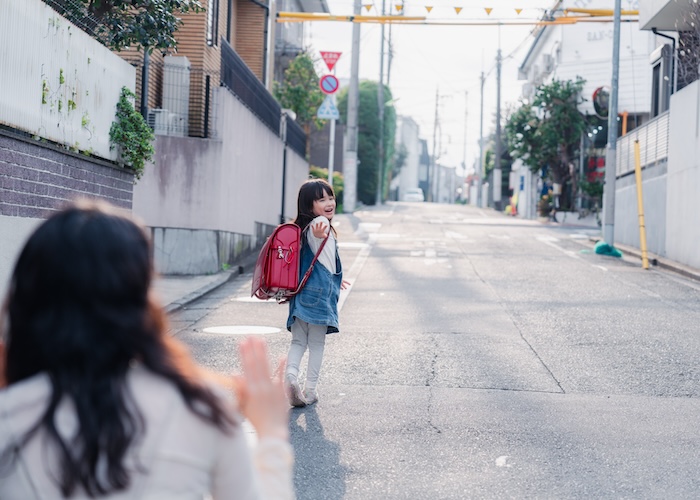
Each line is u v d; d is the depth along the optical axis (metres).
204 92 22.08
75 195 13.16
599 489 6.34
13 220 11.17
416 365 10.63
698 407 8.82
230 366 10.64
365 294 17.38
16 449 2.00
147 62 18.31
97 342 2.04
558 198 49.44
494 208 72.06
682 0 25.97
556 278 20.58
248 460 2.17
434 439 7.59
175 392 2.08
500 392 9.35
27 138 11.45
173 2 14.55
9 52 10.78
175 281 19.17
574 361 11.01
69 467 1.95
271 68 37.16
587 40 50.62
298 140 36.09
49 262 2.06
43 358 2.04
